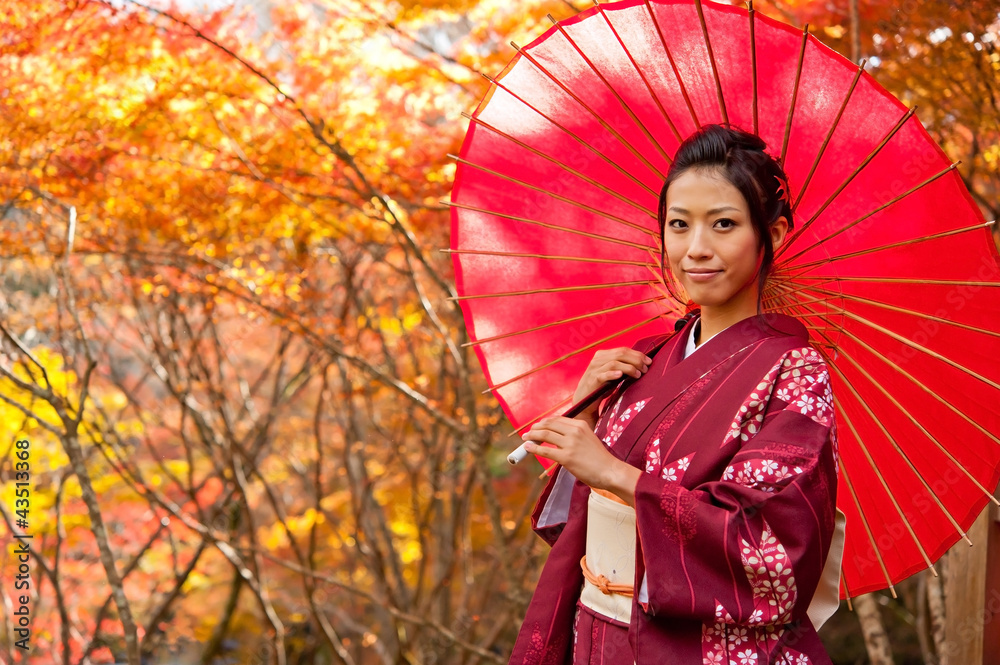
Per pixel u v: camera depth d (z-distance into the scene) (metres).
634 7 2.03
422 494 10.12
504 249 2.43
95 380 8.85
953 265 1.87
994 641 3.28
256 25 5.48
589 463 1.70
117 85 5.20
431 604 8.64
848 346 2.03
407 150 5.80
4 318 6.32
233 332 9.46
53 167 5.31
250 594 11.19
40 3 4.65
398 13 5.54
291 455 10.49
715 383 1.76
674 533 1.62
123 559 8.93
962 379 1.92
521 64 2.29
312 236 6.47
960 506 2.01
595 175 2.27
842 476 2.16
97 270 7.91
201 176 5.63
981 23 4.59
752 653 1.63
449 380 8.01
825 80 1.88
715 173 1.71
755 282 1.84
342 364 8.26
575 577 1.98
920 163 1.84
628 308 2.31
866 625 5.26
